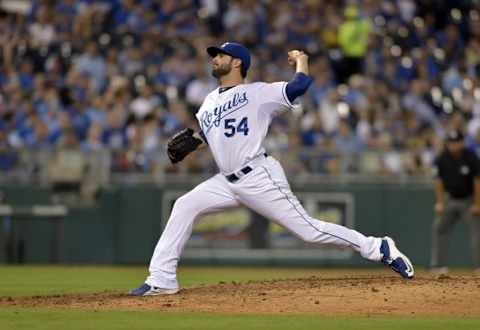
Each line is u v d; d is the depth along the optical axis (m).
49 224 68.00
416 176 68.31
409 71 81.75
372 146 71.19
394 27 85.81
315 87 76.56
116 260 68.19
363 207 68.06
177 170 68.56
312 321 27.77
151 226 68.25
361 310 29.88
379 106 75.62
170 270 33.16
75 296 34.00
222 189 33.09
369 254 33.62
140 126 70.25
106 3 80.94
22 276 51.50
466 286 33.00
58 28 79.00
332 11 84.25
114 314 29.33
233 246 68.06
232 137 32.31
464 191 55.72
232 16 81.88
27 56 75.62
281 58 79.06
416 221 67.88
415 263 67.94
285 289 33.25
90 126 71.31
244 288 33.88
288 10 82.81
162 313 29.55
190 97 74.00
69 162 68.31
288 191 32.75
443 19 88.38
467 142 73.00
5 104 71.75
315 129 71.56
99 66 75.25
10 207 67.56
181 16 80.75
